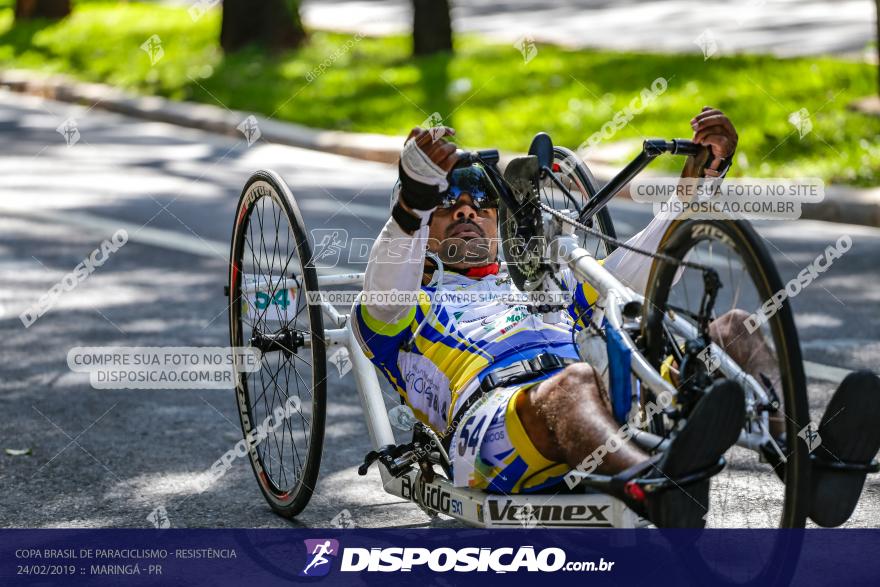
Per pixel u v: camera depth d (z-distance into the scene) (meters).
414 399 5.76
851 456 4.66
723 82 19.81
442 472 6.59
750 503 5.74
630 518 5.02
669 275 4.96
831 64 20.53
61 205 15.79
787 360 4.46
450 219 5.90
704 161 5.61
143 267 12.38
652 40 27.67
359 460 7.20
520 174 5.50
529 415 5.04
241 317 6.92
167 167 18.95
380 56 26.69
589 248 6.84
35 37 35.47
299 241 6.07
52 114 25.78
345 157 20.02
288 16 28.38
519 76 22.27
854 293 10.94
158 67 27.98
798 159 16.02
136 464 7.16
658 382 4.74
